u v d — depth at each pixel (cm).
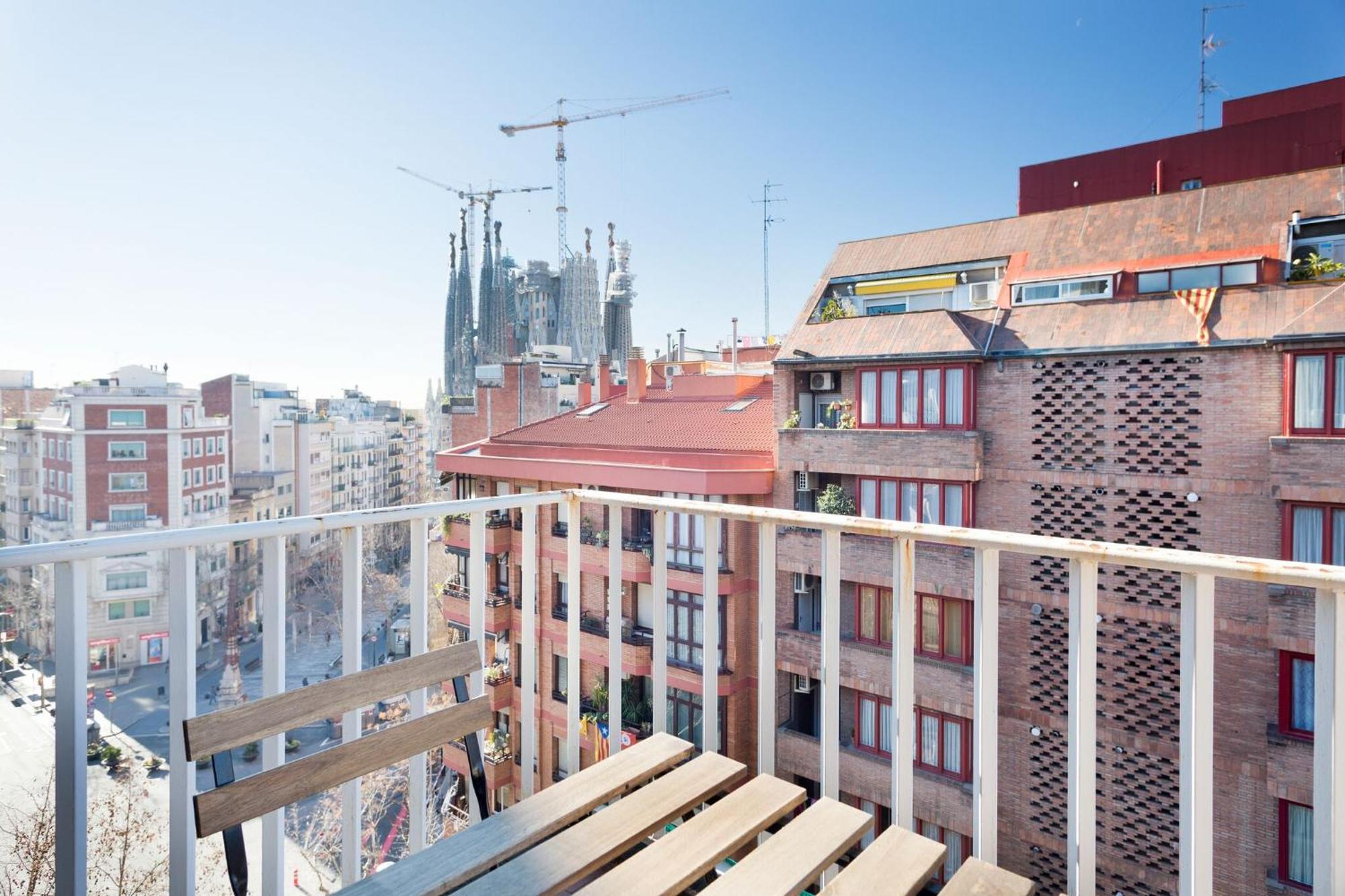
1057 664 1527
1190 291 1451
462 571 2503
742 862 207
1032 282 1719
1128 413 1439
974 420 1617
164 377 5872
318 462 8288
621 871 202
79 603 188
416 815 251
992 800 215
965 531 215
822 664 244
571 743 305
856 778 1705
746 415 2275
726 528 1911
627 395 2850
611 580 300
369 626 5816
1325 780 165
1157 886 1405
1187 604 181
